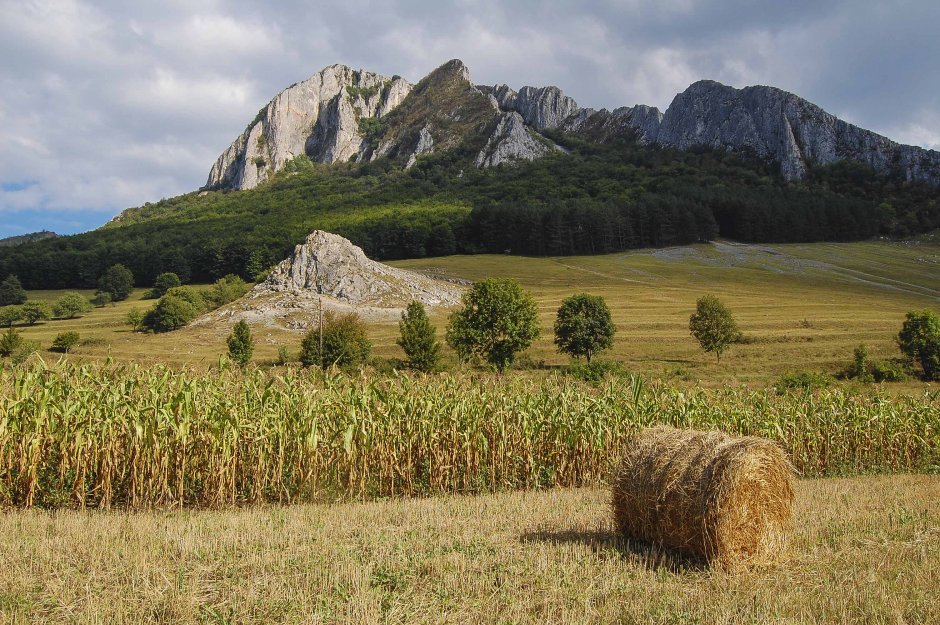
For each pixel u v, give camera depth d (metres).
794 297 103.56
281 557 8.94
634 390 19.64
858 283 118.94
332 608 7.18
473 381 18.73
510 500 14.14
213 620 6.92
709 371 55.00
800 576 8.60
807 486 16.17
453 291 107.56
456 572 8.35
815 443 20.92
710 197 178.12
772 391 24.02
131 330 95.12
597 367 52.44
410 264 142.88
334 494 15.33
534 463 17.50
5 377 13.68
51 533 10.16
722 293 107.94
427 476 16.45
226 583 7.90
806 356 60.66
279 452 14.80
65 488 13.38
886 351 60.34
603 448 18.16
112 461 13.57
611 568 8.86
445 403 16.80
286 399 15.19
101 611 6.96
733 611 7.26
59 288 138.12
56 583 7.75
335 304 91.94
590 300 61.59
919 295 108.44
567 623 6.85
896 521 11.59
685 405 20.42
